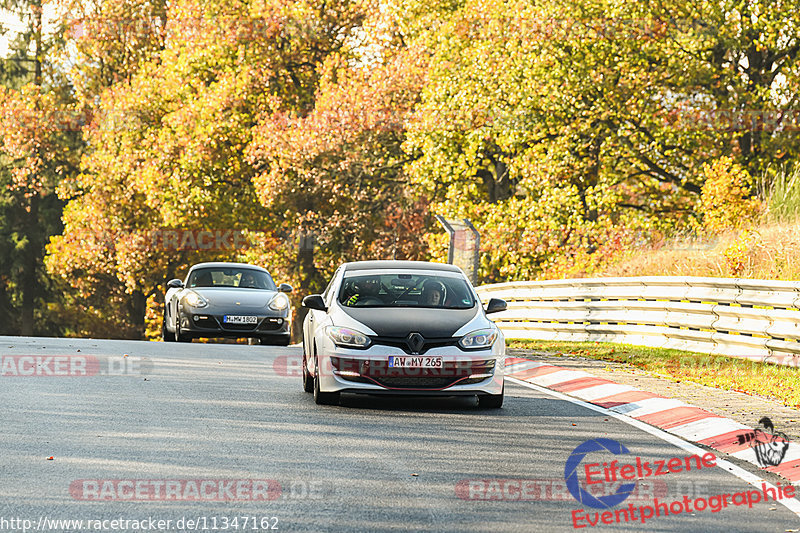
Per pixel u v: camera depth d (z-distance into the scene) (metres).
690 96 120.81
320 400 39.31
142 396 39.81
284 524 21.38
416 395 38.06
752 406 38.75
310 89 181.25
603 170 131.25
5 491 23.66
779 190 83.19
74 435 30.97
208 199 167.75
